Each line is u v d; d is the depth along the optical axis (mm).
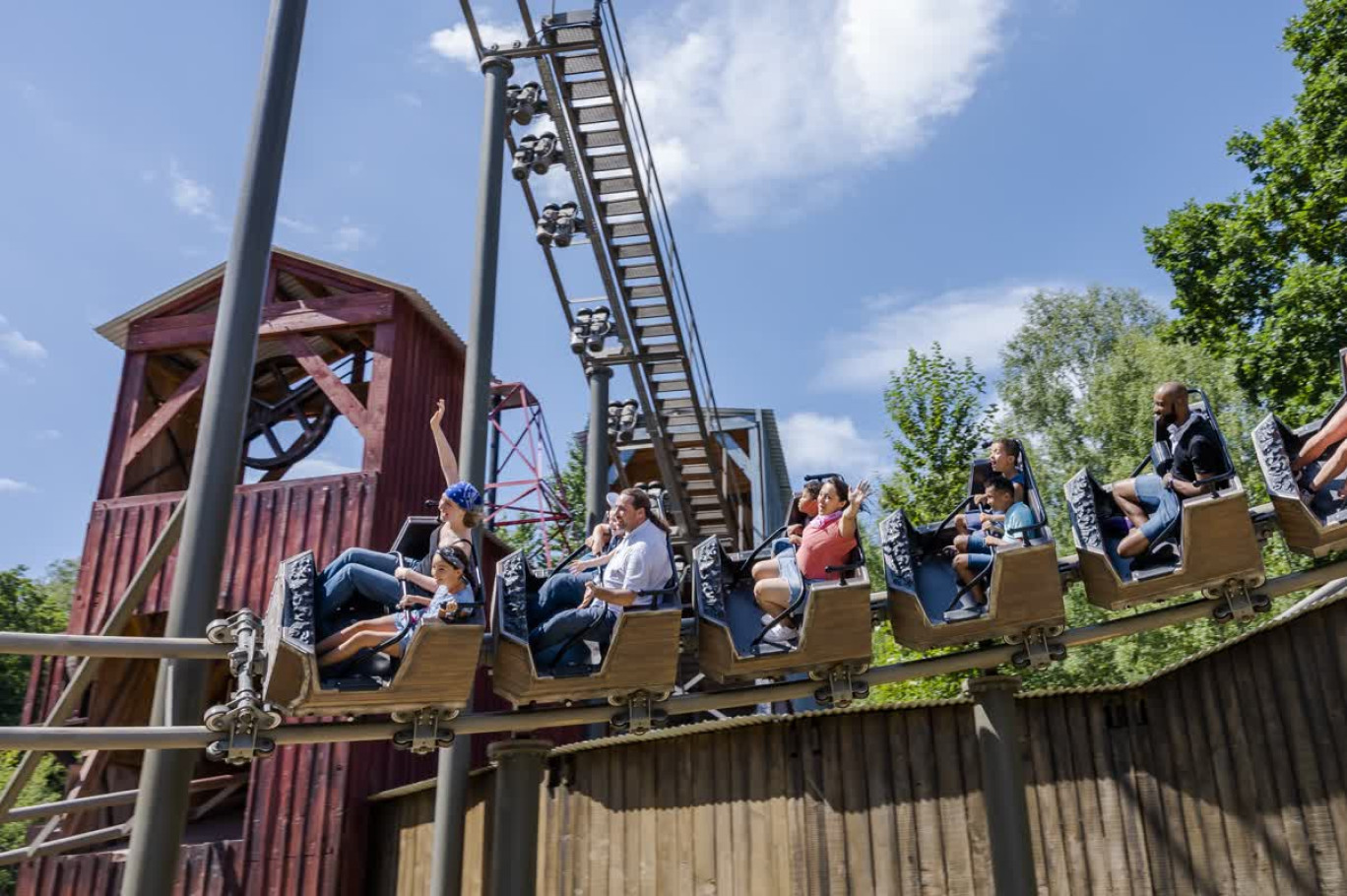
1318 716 9562
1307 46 27016
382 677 7355
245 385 8594
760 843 11227
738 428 25766
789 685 8922
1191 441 8602
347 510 14938
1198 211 28312
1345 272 24016
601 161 15031
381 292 16250
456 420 18047
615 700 8359
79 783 14984
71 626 15062
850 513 8484
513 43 14047
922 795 10828
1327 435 8711
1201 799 10242
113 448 16047
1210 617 9164
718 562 8789
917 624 8883
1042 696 11086
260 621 7715
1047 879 10531
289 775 14023
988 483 8898
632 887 11773
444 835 11312
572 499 37312
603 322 16625
